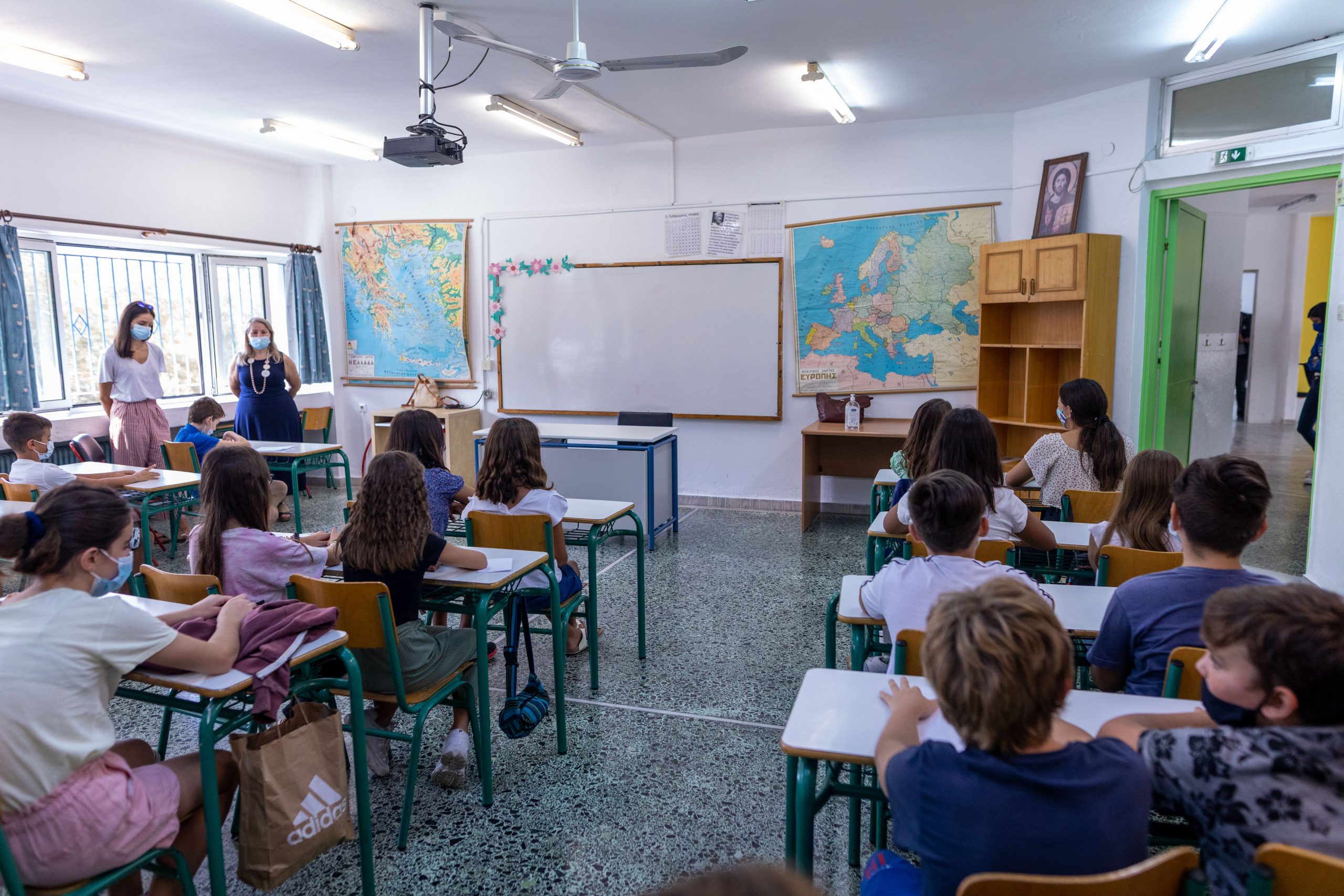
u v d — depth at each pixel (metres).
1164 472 2.42
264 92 5.17
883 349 6.14
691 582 4.67
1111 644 1.85
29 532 1.57
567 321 6.88
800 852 1.50
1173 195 4.97
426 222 7.18
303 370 7.34
